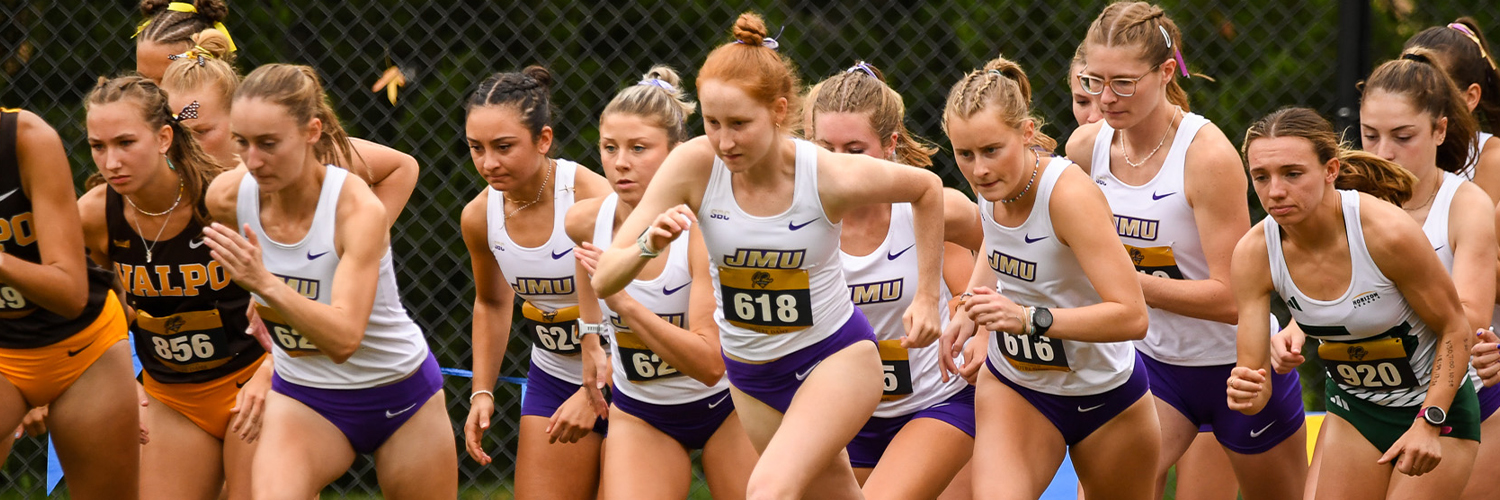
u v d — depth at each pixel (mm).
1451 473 14203
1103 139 16297
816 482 13531
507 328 17531
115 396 15008
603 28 26484
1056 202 13227
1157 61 15094
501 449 24312
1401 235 13289
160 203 14320
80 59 24891
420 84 25953
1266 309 14375
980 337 15195
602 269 12172
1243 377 13602
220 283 14656
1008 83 13164
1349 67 20266
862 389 12859
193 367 15109
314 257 13531
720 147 11797
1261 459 16562
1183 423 16547
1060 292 13898
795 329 12781
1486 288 14289
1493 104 17047
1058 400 14281
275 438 13977
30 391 14672
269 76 13023
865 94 14773
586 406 15414
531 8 26328
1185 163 15477
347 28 25391
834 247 12750
